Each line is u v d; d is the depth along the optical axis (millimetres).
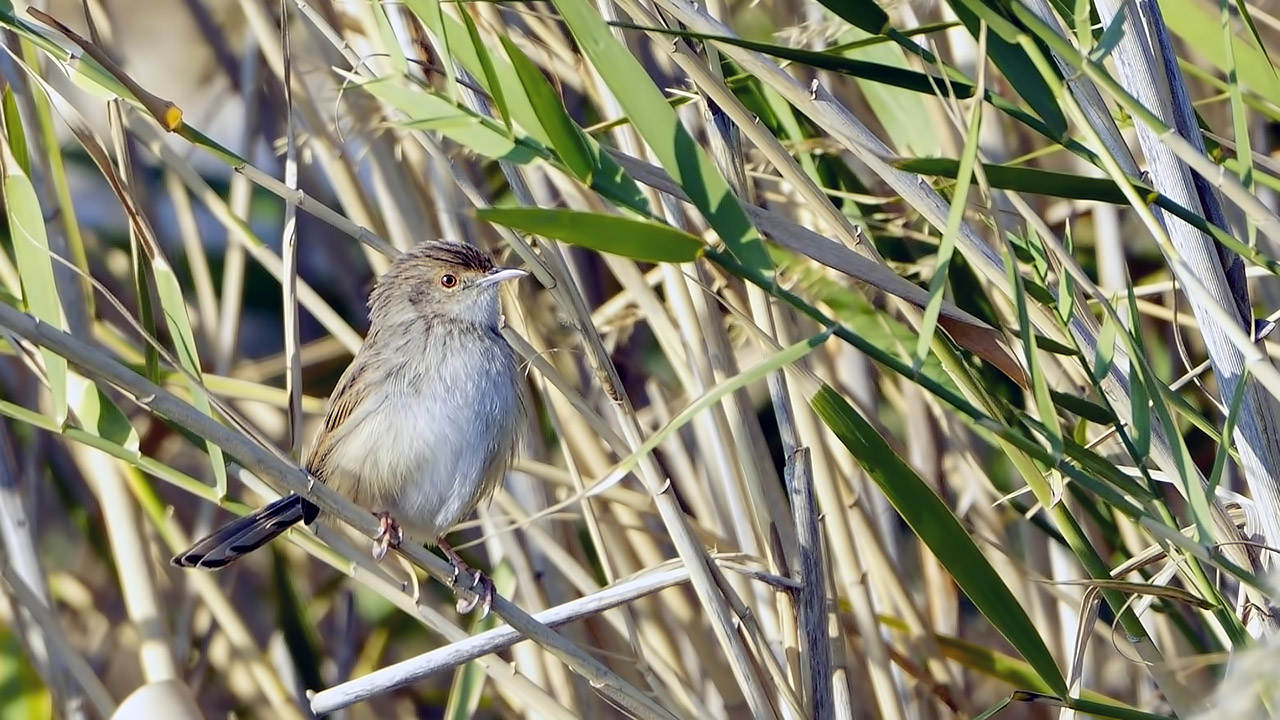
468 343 9672
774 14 11383
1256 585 6465
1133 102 5926
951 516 7438
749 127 7547
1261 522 7398
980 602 7488
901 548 13031
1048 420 6293
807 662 8422
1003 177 7012
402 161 10953
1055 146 9016
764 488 9016
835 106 7488
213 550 8648
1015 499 11477
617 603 8328
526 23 11094
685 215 8930
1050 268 8297
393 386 9578
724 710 11273
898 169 7355
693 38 7125
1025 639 7508
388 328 9852
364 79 7820
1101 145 6094
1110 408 7129
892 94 10461
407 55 9211
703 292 9133
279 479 7070
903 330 8617
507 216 5770
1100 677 11086
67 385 8102
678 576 8305
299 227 15016
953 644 10586
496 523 10969
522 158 6734
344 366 14266
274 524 8773
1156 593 7453
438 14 6684
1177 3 7527
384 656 13906
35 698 10953
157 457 12680
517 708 10734
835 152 10289
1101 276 11000
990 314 9961
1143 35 7270
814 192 7602
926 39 8016
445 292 9773
